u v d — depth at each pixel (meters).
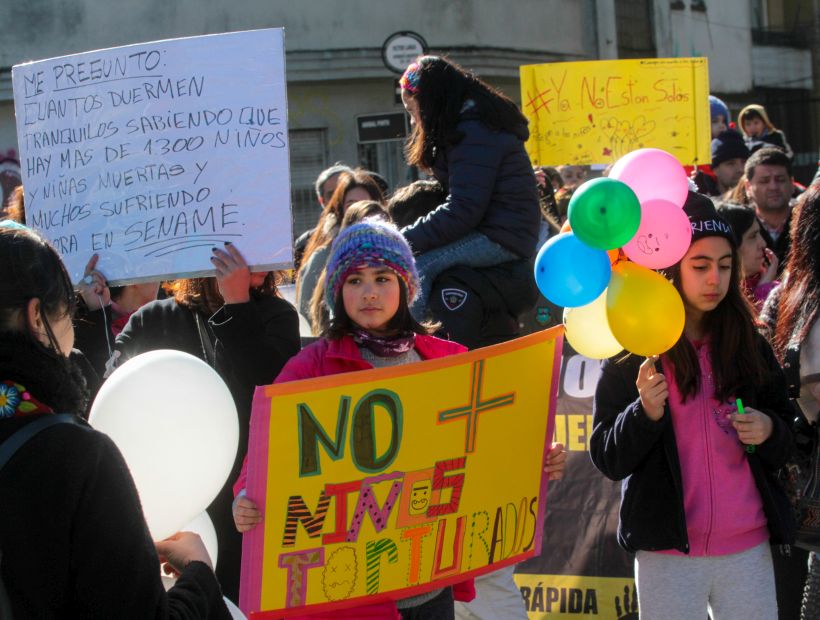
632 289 3.26
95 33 15.68
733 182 8.68
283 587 3.08
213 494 2.75
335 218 5.96
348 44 16.36
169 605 2.26
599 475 4.83
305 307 5.79
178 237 3.66
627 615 4.75
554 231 6.57
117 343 3.88
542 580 4.81
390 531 3.17
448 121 4.61
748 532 3.52
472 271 4.61
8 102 15.52
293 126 16.36
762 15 24.94
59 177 3.84
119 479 2.11
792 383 3.85
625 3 20.34
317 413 3.04
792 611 4.58
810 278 3.85
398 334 3.37
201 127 3.69
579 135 7.30
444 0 16.83
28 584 2.01
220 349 3.67
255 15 16.06
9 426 2.09
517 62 17.67
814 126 26.16
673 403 3.53
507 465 3.33
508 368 3.28
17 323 2.14
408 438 3.15
